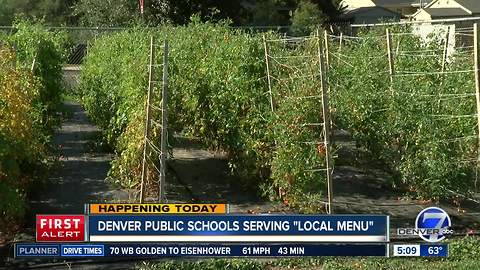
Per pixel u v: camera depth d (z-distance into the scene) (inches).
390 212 334.3
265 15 1358.3
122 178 339.3
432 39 552.4
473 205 350.9
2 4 1498.5
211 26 426.0
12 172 276.7
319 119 307.7
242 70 329.1
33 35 451.2
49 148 380.8
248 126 328.5
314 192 312.2
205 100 360.5
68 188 362.0
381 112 360.2
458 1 1454.2
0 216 271.4
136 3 1088.8
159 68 333.1
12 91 285.6
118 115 373.1
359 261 263.3
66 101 742.5
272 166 312.2
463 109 334.6
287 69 332.8
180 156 444.5
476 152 328.2
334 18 1530.5
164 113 284.5
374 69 400.5
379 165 402.3
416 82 360.2
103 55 510.0
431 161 325.4
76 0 1424.7
